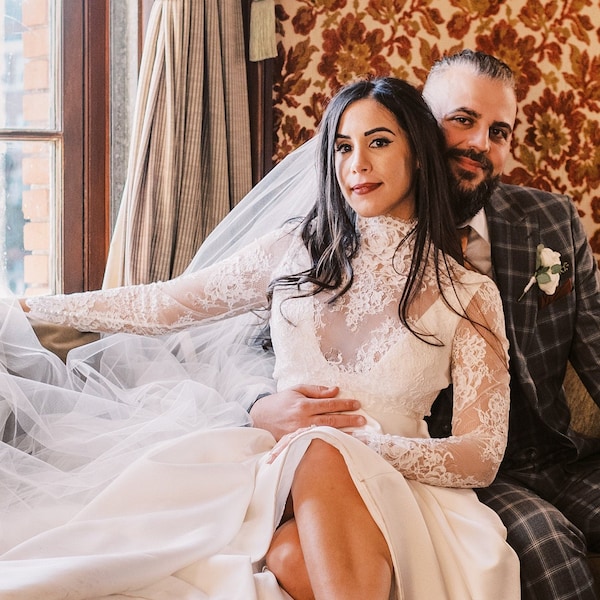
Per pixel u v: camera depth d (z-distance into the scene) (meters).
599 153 3.16
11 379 1.93
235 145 2.91
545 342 2.33
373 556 1.55
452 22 3.12
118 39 3.00
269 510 1.67
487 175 2.28
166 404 2.05
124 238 2.75
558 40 3.13
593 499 2.14
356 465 1.64
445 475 1.79
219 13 2.87
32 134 2.97
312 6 3.11
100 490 1.79
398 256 1.97
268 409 1.95
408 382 1.90
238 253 2.13
